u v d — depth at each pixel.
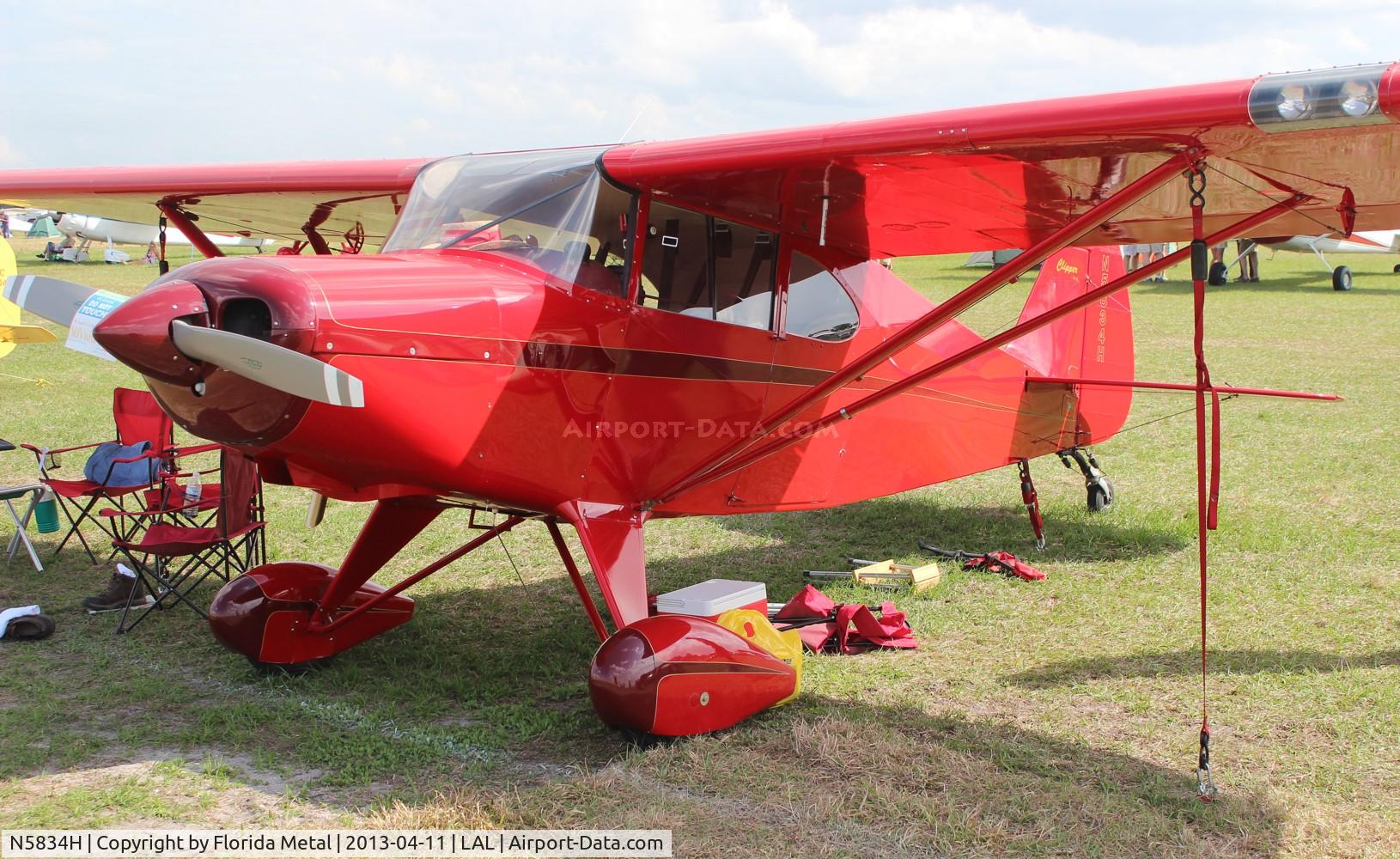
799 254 4.70
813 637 4.73
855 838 3.02
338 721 3.95
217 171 5.46
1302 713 3.93
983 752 3.63
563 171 3.96
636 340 4.01
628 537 4.17
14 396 10.84
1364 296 22.64
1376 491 7.47
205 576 5.27
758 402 4.58
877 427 5.38
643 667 3.60
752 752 3.63
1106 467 8.55
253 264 3.29
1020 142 3.23
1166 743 3.70
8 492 5.70
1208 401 11.37
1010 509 7.36
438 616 5.26
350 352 3.24
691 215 4.19
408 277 3.50
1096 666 4.45
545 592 5.69
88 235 30.02
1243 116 2.82
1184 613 5.10
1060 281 6.42
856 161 3.61
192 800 3.26
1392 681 4.19
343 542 6.50
